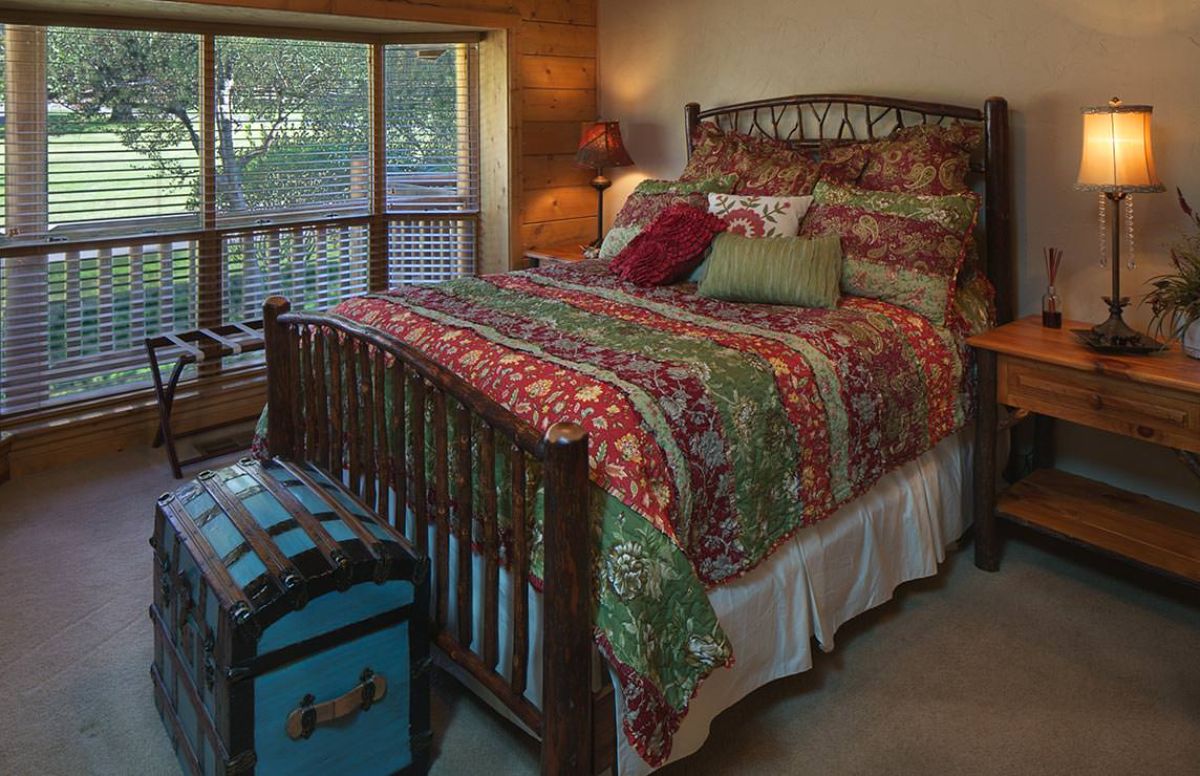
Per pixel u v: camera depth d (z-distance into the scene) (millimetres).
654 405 1862
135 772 1940
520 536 1757
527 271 3324
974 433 2939
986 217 3135
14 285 3451
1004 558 2928
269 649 1635
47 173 3486
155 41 3682
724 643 1765
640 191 3668
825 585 2275
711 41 4152
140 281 3781
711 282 2850
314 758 1737
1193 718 2104
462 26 4188
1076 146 2980
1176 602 2637
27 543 2963
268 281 4203
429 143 4547
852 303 2758
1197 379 2232
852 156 3236
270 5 3543
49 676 2268
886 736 2049
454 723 2115
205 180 3900
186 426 3965
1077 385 2473
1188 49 2691
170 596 1928
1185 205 2574
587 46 4738
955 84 3266
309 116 4223
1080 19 2912
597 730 1719
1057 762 1959
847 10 3570
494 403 1774
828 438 2221
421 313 2523
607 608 1666
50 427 3572
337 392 2393
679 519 1820
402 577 1806
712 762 1957
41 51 3404
